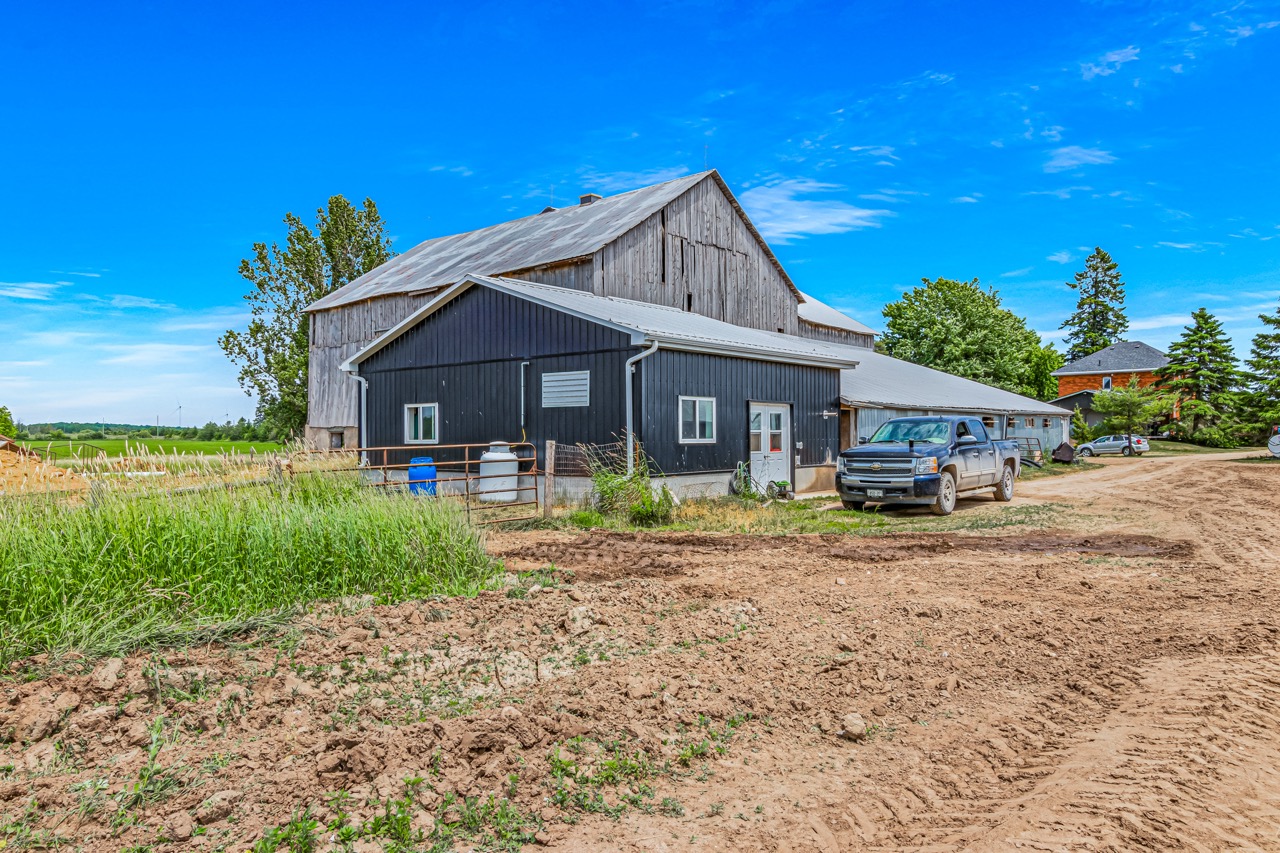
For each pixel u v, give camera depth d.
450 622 6.35
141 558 6.39
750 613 6.99
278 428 40.38
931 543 11.38
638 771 4.02
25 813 3.45
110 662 4.96
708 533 12.41
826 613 7.09
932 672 5.58
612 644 6.04
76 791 3.64
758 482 18.56
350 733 4.33
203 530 6.85
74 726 4.22
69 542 6.29
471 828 3.44
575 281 23.17
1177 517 14.58
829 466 21.47
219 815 3.45
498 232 31.53
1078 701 5.11
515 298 17.56
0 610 5.55
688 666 5.54
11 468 8.73
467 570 8.09
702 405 17.00
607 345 15.84
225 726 4.41
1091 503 17.39
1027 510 15.95
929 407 25.58
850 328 37.16
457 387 18.75
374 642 5.78
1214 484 22.70
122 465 8.88
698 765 4.15
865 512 15.62
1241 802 3.69
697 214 26.58
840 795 3.85
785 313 30.72
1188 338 56.94
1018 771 4.13
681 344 15.98
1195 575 8.91
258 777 3.81
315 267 41.16
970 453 16.53
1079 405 66.81
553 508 15.36
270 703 4.73
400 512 8.16
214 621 6.04
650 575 8.84
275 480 9.02
